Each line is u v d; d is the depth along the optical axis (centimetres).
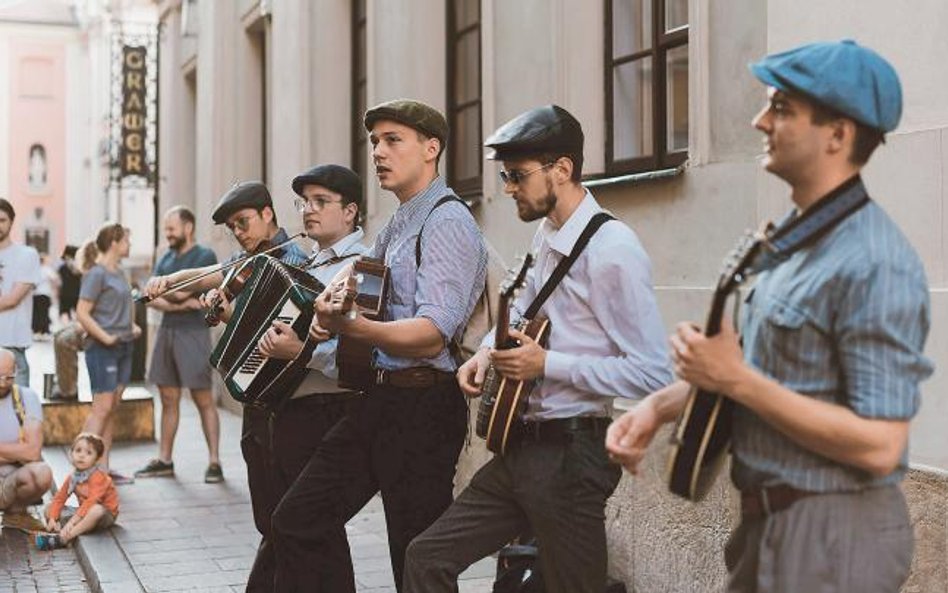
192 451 984
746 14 480
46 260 3412
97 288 847
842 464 224
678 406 254
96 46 4003
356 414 409
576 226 330
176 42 1645
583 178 611
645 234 543
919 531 371
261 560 481
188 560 630
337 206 471
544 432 329
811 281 222
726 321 220
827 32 418
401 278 394
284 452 458
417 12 818
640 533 507
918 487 372
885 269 216
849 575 222
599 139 613
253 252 536
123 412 1052
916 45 386
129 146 2258
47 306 2483
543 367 323
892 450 215
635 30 591
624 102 602
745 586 240
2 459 718
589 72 613
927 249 378
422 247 390
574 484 327
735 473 240
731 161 489
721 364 218
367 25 912
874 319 215
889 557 224
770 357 229
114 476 847
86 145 4450
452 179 816
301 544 415
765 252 220
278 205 1126
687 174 512
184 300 843
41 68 4947
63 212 4984
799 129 222
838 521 224
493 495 342
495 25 691
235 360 448
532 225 642
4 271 890
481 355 349
